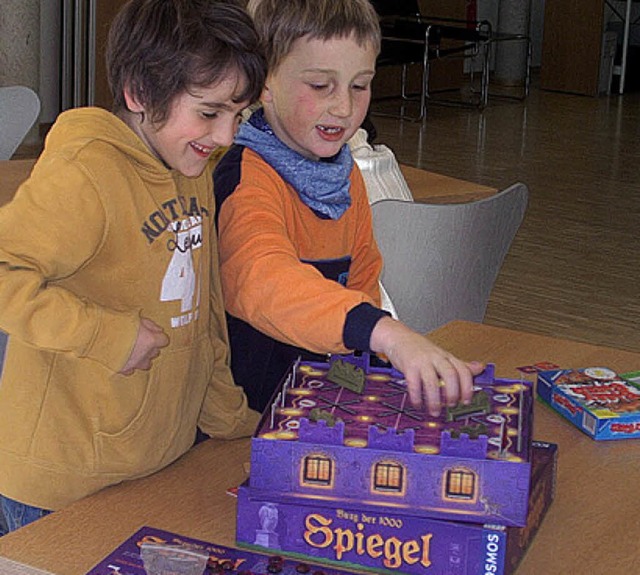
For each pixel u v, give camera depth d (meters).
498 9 10.31
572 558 1.17
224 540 1.18
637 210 5.96
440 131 7.83
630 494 1.33
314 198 1.50
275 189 1.46
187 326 1.35
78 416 1.30
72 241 1.18
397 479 1.10
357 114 1.47
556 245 5.22
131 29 1.20
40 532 1.18
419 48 8.08
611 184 6.52
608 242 5.33
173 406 1.34
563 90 9.93
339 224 1.58
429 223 2.34
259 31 1.38
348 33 1.40
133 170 1.25
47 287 1.16
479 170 6.70
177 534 1.19
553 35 9.86
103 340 1.16
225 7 1.20
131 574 1.10
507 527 1.09
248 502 1.13
